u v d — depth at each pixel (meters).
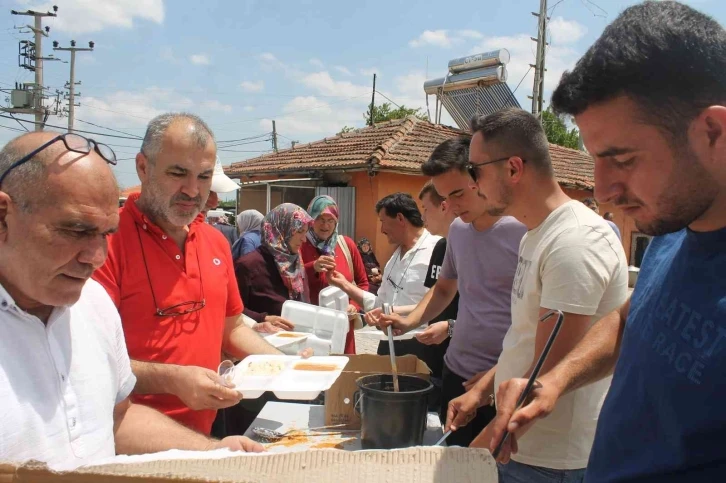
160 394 1.84
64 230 1.05
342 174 10.39
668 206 0.88
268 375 1.92
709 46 0.80
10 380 1.06
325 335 2.96
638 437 1.02
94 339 1.29
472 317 2.30
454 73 13.12
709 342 0.88
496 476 0.82
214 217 9.64
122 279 1.84
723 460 0.86
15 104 19.92
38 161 1.05
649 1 0.91
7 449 1.03
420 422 1.66
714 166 0.84
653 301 1.05
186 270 1.98
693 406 0.89
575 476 1.62
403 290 3.40
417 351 2.95
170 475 0.73
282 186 10.48
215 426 2.39
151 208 1.92
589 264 1.48
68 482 0.73
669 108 0.83
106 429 1.27
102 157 1.15
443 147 2.32
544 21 13.56
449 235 2.54
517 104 11.89
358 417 1.96
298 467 0.82
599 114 0.90
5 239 1.07
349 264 4.14
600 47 0.90
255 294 3.28
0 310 1.09
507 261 2.19
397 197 3.52
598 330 1.36
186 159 1.86
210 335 2.03
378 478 0.81
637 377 1.04
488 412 2.10
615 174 0.93
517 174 1.69
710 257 0.93
